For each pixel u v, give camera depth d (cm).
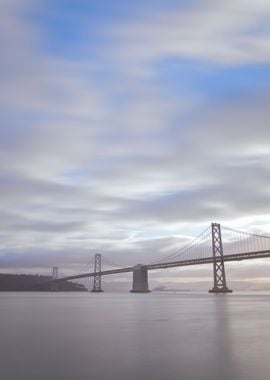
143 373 2428
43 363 2700
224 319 5781
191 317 6162
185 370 2492
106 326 4841
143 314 6869
